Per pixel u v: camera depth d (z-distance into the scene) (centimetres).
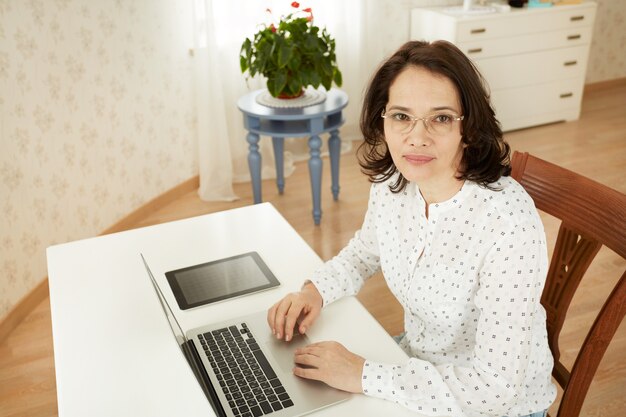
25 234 290
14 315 279
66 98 311
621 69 580
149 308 145
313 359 123
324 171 423
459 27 437
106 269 163
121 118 349
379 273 307
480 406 115
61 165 312
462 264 125
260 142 415
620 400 225
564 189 153
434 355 141
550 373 138
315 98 338
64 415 114
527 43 466
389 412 115
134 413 114
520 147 457
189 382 121
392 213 140
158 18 358
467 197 124
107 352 130
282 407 115
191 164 404
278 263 165
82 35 316
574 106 502
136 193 369
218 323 141
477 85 114
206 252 170
